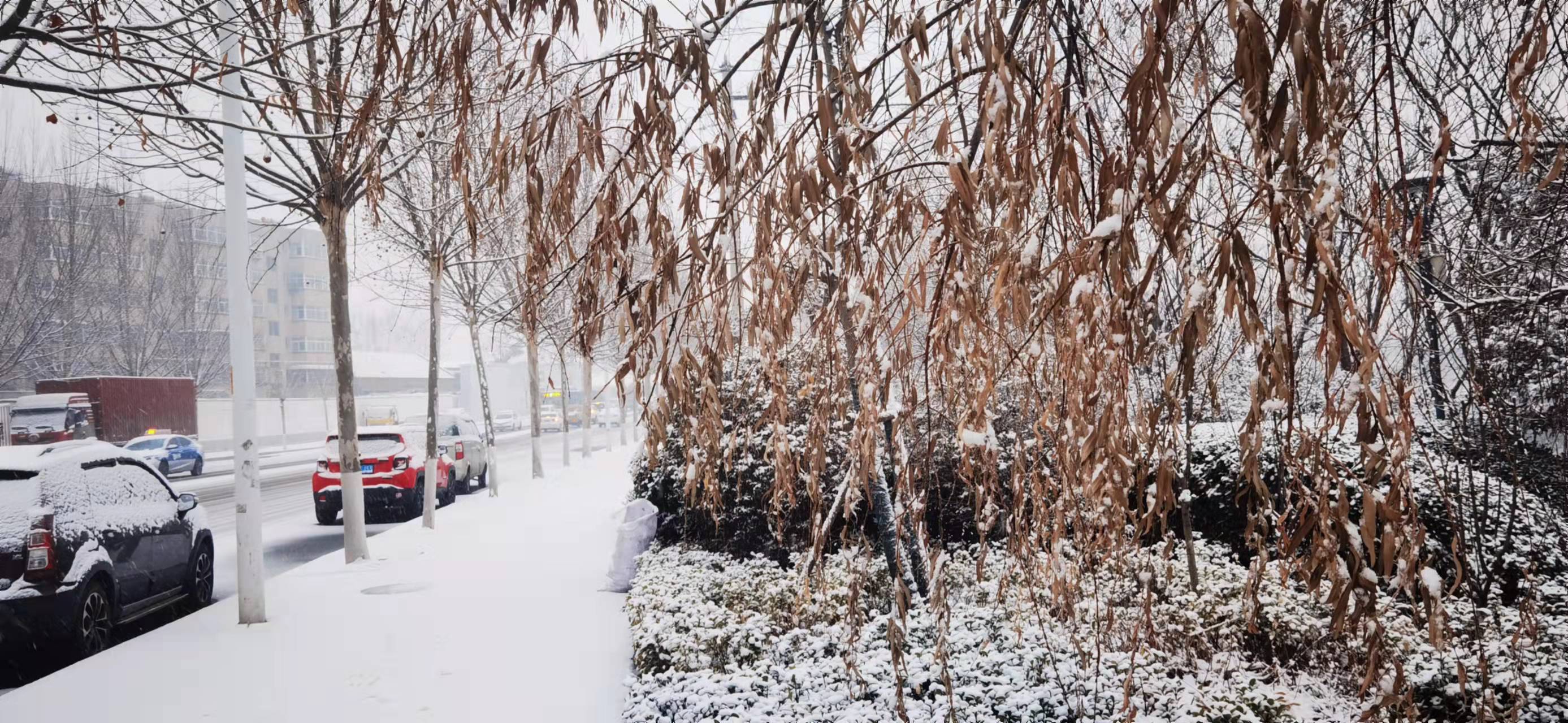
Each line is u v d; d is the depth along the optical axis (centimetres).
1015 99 188
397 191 1173
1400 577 181
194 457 2748
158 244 4259
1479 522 434
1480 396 365
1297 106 156
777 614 594
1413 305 259
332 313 1027
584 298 250
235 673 595
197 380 4703
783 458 287
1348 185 258
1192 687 434
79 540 657
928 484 267
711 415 261
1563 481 426
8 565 613
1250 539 211
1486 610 467
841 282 231
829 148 236
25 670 645
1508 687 325
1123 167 186
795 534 802
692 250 230
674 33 232
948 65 250
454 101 245
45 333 3559
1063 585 257
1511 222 421
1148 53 169
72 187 3416
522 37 242
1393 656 190
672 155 235
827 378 294
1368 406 175
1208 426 716
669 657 510
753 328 250
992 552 648
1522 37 268
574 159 239
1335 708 422
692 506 291
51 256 3703
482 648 645
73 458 699
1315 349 172
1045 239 214
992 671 428
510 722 496
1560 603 501
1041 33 214
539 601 796
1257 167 179
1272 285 202
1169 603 533
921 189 263
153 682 576
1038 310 219
